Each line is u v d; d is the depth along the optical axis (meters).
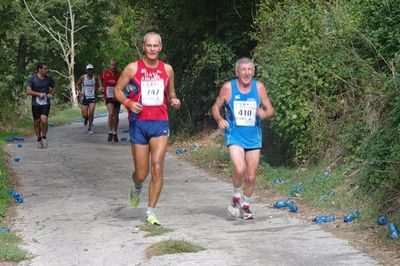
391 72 10.90
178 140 18.83
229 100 9.07
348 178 10.22
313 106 11.67
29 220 9.50
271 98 11.78
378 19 11.84
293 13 12.79
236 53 17.53
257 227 8.68
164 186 12.20
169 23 19.61
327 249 7.43
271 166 12.77
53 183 12.63
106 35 50.41
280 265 6.86
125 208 10.20
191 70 18.89
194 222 9.07
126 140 20.34
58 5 46.28
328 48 12.00
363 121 10.75
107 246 7.89
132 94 8.85
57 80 50.41
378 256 7.08
